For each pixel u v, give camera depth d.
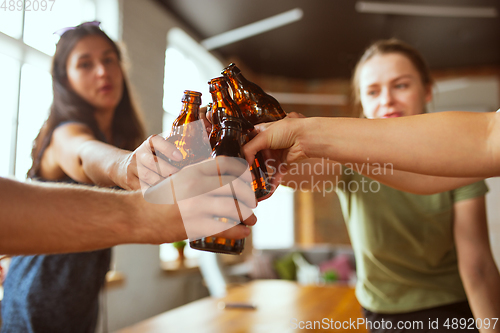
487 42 4.83
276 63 5.61
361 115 1.33
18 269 1.07
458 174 0.53
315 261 5.18
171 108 4.42
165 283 3.80
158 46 3.85
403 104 1.09
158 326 1.43
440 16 4.16
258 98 0.65
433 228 1.01
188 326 1.43
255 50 5.17
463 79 5.66
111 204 0.48
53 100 1.06
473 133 0.51
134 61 3.45
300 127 0.55
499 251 5.01
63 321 1.10
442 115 0.53
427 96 1.18
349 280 4.19
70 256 1.08
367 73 1.13
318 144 0.55
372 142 0.53
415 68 1.10
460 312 1.01
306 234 5.98
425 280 1.04
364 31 4.57
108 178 0.67
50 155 0.98
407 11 3.99
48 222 0.45
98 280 1.16
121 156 0.65
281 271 4.56
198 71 5.18
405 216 1.02
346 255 5.05
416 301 1.04
